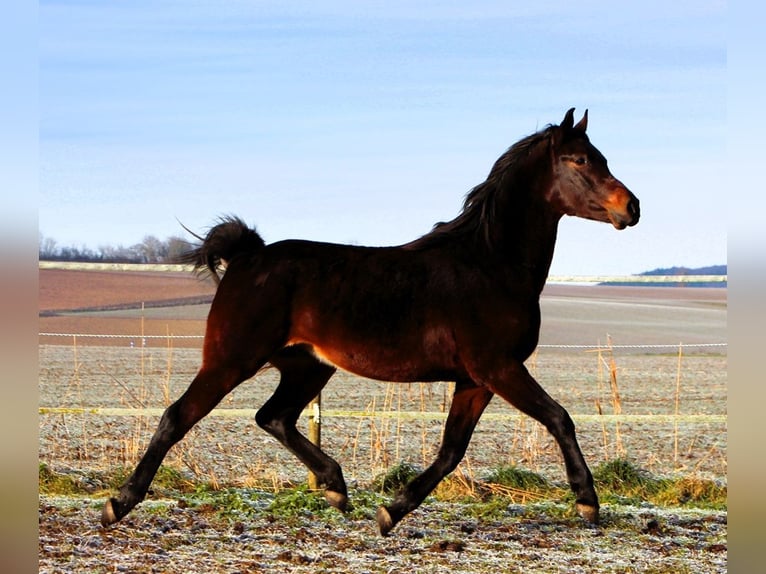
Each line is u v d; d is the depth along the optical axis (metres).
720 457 12.09
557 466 11.11
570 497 9.08
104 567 6.46
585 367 24.02
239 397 16.84
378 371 7.44
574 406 17.08
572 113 7.73
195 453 11.45
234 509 8.27
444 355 7.41
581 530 7.86
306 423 14.04
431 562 6.85
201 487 9.12
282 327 7.41
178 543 7.20
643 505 9.05
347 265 7.47
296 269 7.45
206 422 13.79
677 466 11.38
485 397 7.81
